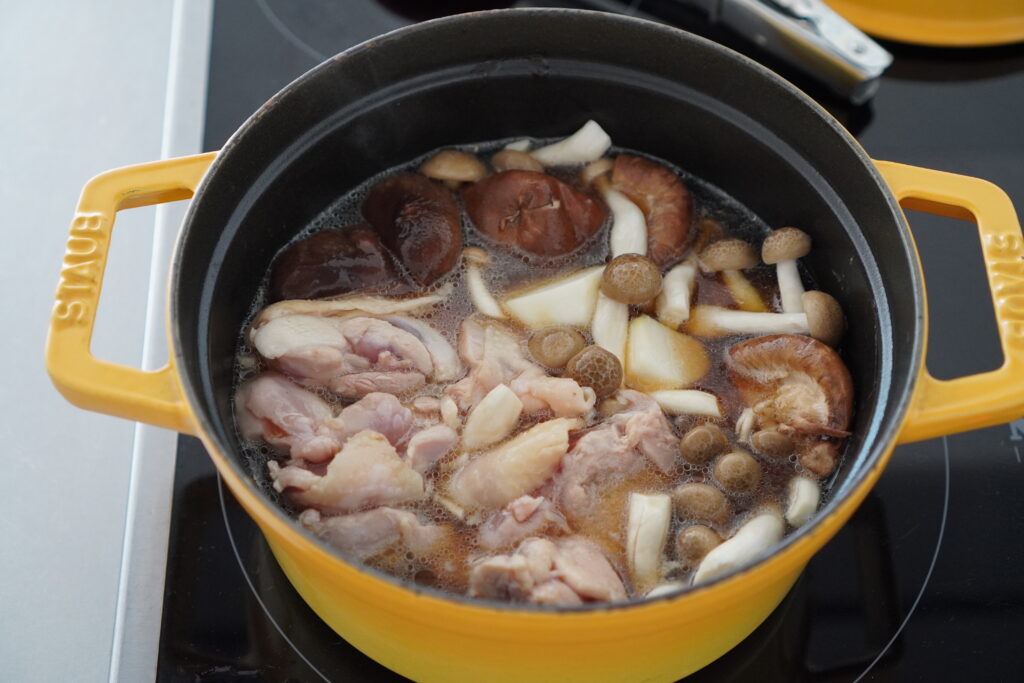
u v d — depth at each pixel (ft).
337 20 2.21
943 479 1.88
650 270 1.89
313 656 1.76
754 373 1.86
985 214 1.75
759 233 2.01
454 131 2.03
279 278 1.91
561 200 1.95
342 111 1.90
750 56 2.20
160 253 1.99
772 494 1.77
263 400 1.80
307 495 1.73
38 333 2.01
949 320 1.99
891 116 2.16
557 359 1.85
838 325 1.87
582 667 1.61
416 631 1.58
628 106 1.99
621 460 1.77
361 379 1.83
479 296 1.92
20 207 2.11
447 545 1.72
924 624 1.78
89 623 1.80
